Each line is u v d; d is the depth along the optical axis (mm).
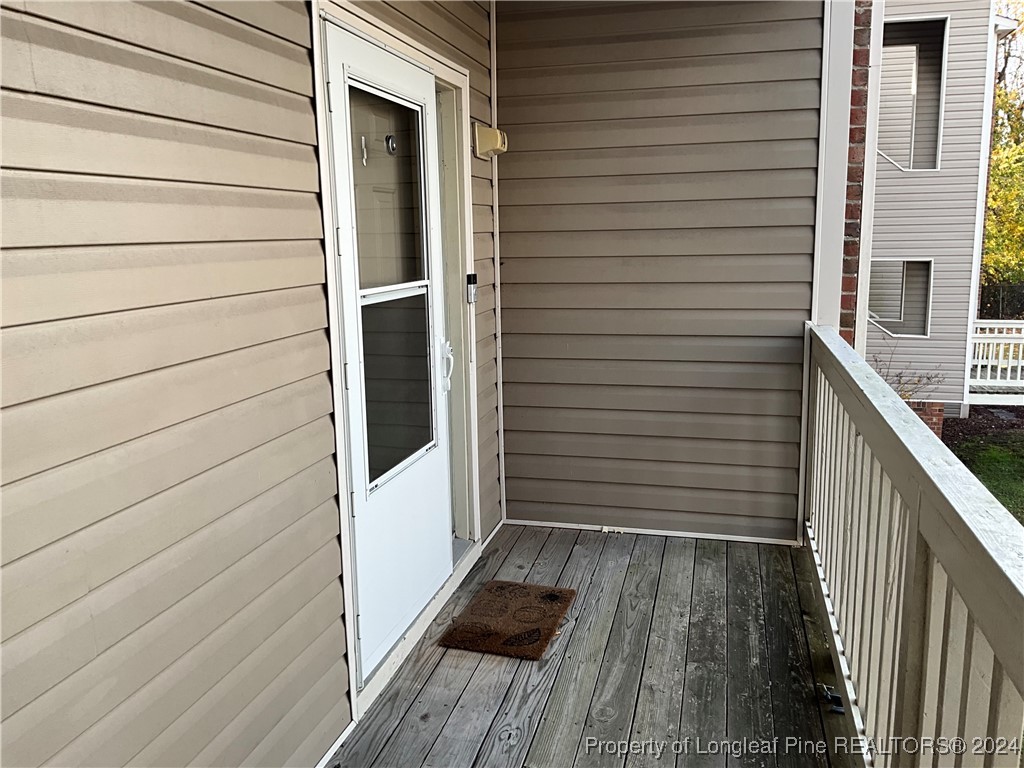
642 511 4043
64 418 1315
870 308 9133
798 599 3260
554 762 2258
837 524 2822
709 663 2771
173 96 1560
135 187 1469
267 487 1932
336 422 2270
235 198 1777
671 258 3779
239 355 1812
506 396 4117
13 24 1211
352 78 2361
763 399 3783
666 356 3865
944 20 8328
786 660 2785
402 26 2740
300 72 2043
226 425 1763
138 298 1477
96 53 1370
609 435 4020
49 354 1285
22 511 1234
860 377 2260
